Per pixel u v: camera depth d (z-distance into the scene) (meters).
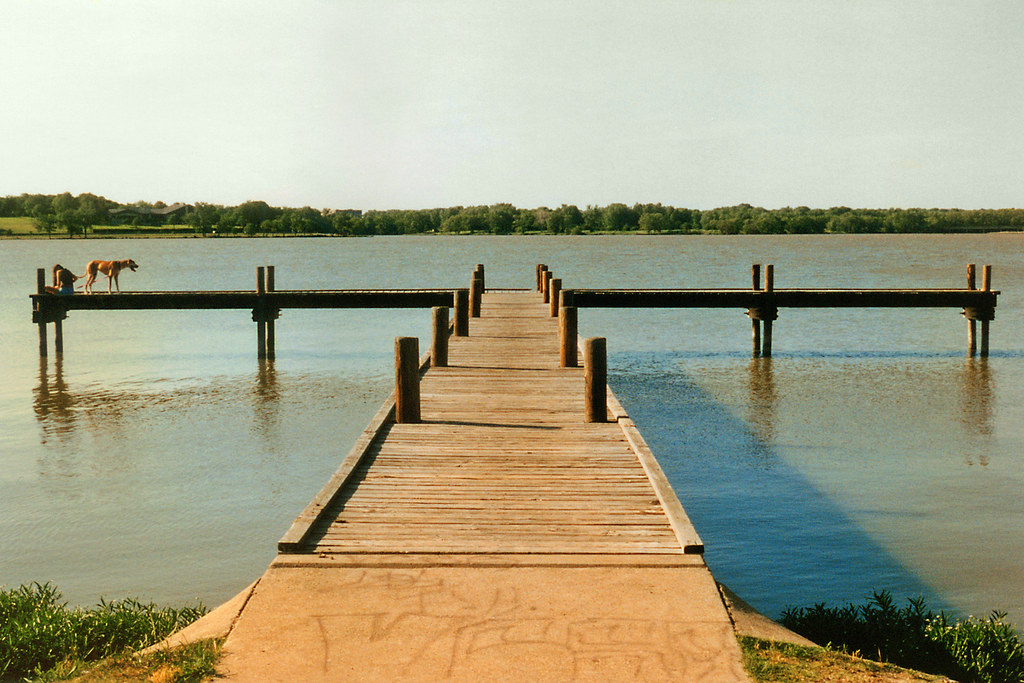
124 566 9.96
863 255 104.88
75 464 14.40
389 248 133.38
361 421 17.73
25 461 14.59
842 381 22.39
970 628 7.44
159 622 7.66
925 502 12.16
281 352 28.39
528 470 7.81
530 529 6.30
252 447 15.52
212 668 4.45
